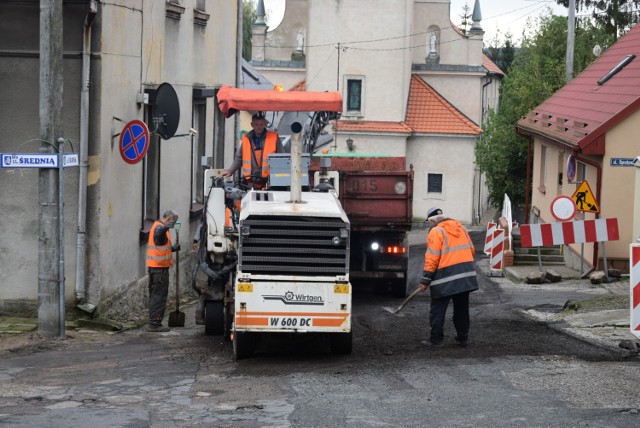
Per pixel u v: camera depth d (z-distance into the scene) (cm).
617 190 2445
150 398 999
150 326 1514
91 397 1004
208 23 2269
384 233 1970
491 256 2564
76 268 1489
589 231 2266
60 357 1253
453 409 934
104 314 1524
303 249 1177
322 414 920
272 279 1175
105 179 1512
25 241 1515
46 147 1359
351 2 5072
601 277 2264
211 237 1372
